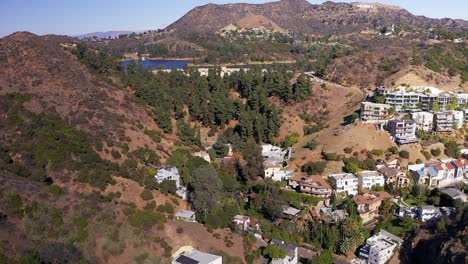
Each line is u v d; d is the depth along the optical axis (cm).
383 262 11112
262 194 13275
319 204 13512
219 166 15412
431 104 19500
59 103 15112
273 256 10506
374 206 13112
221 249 10769
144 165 13950
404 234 12056
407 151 15925
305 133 19088
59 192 11031
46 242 9681
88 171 12081
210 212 11850
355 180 14150
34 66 16312
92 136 13938
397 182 14612
